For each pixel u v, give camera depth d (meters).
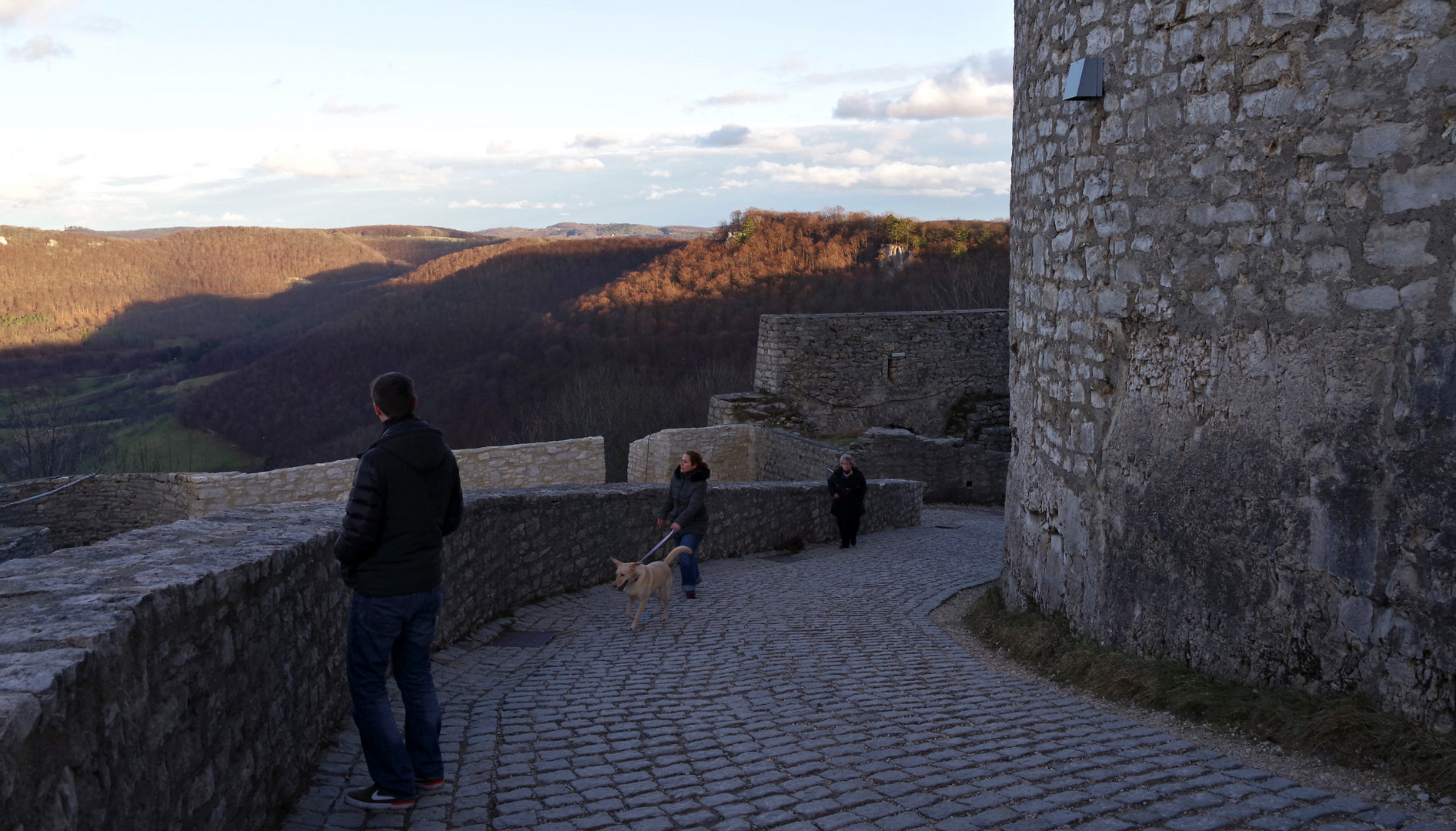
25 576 2.53
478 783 3.59
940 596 9.38
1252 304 4.55
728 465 23.19
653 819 3.23
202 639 2.55
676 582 9.80
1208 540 4.79
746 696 5.20
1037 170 6.84
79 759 1.83
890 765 3.81
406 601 3.21
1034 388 7.02
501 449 17.17
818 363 26.81
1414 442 3.85
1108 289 5.67
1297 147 4.30
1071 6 6.05
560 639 6.87
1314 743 3.86
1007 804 3.27
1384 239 3.96
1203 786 3.45
